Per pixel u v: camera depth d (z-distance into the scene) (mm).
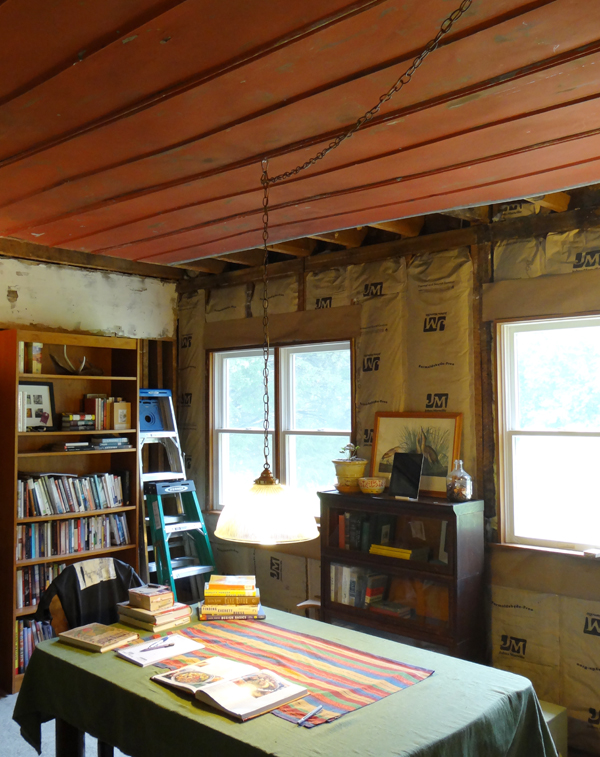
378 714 2104
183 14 1716
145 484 5273
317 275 4965
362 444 4609
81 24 1763
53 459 5016
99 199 3266
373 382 4586
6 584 4344
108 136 2502
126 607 3070
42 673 2693
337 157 2740
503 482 3949
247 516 2410
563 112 2330
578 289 3668
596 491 3652
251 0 1653
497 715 2174
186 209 3436
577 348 3742
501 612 3896
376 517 4133
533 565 3785
